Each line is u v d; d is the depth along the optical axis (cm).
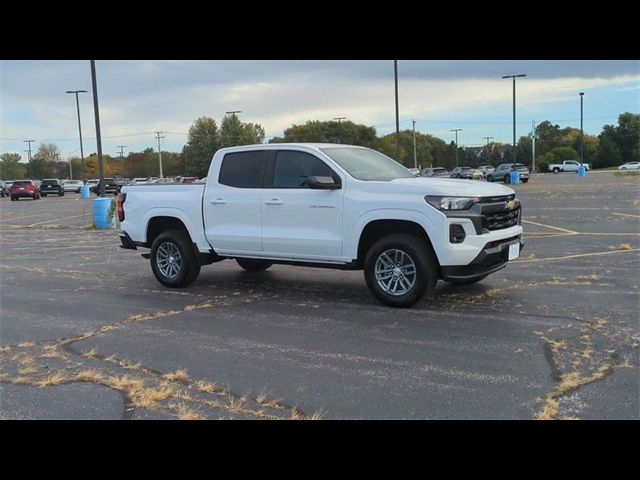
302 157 760
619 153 11881
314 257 746
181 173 11612
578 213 1884
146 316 705
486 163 13938
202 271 1007
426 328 612
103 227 2025
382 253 691
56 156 13700
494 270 692
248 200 789
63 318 708
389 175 758
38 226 2236
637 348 530
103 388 470
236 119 9475
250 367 509
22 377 501
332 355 536
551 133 14125
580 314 646
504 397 430
